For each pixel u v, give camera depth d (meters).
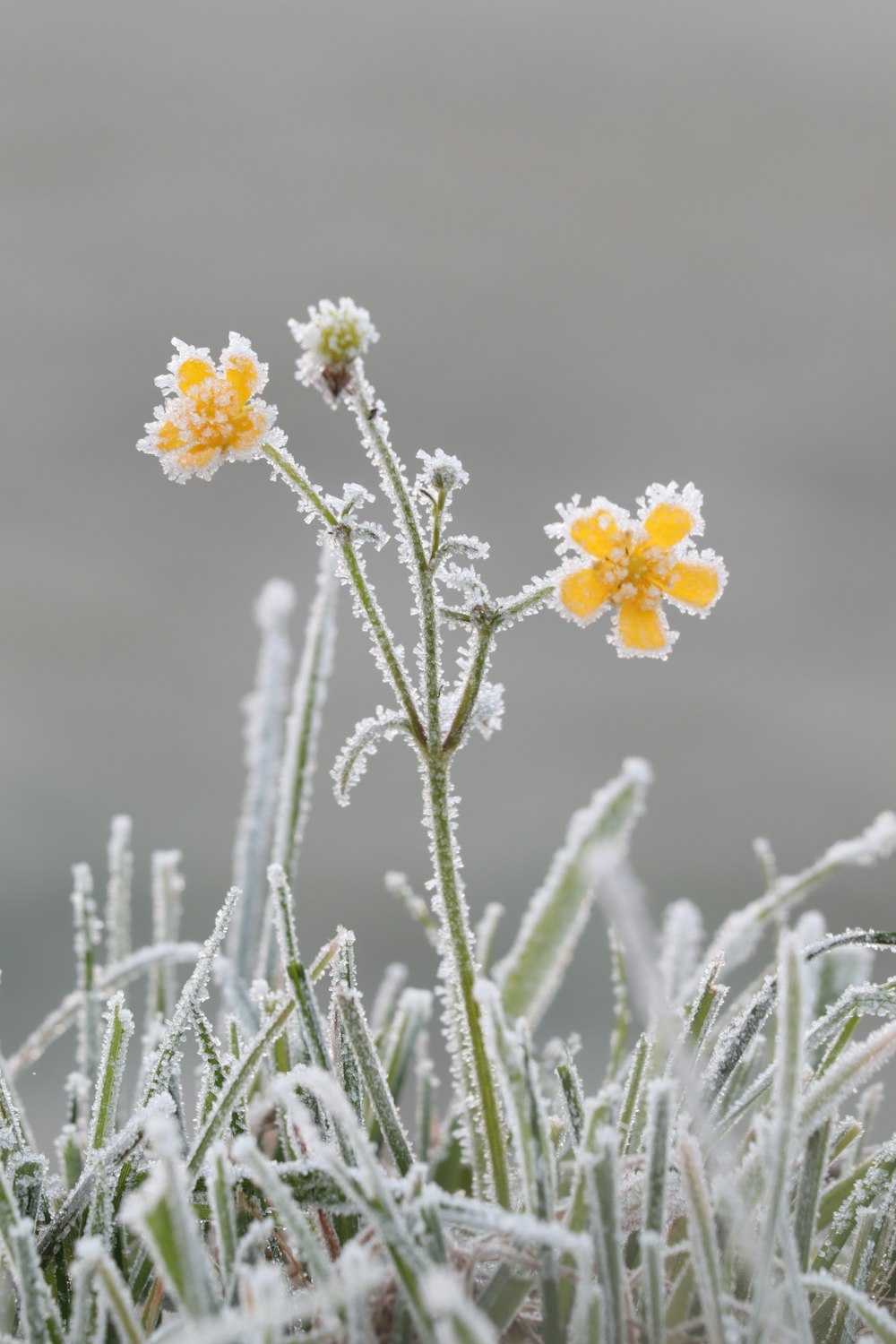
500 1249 0.58
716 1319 0.58
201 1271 0.57
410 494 0.62
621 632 0.61
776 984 0.61
